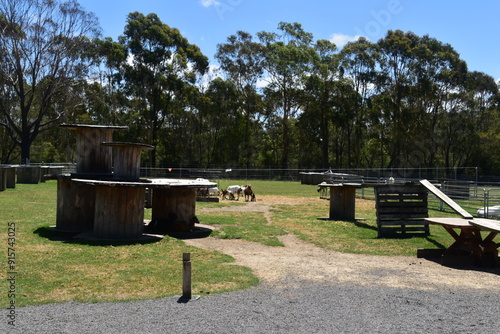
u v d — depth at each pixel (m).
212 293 6.75
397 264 9.40
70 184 12.13
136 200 11.15
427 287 7.48
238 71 63.62
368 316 5.91
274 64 61.16
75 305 6.12
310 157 70.88
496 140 59.50
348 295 6.84
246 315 5.82
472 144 59.38
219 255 9.69
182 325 5.43
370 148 70.81
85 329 5.25
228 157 64.62
